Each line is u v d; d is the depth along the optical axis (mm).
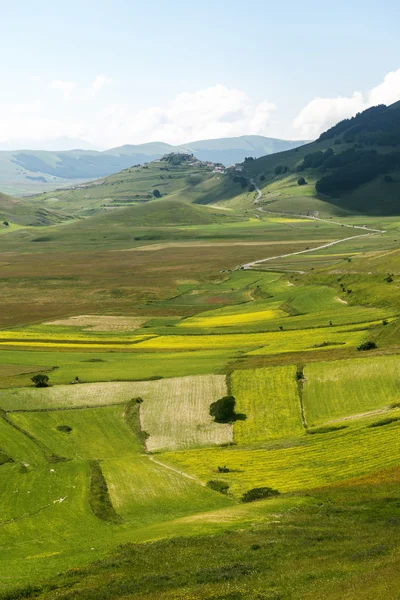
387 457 65188
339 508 49156
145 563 40125
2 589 38062
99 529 52188
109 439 81625
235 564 37250
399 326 119312
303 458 69000
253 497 58219
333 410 84750
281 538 42219
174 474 67125
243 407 88562
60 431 83000
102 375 104938
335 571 34031
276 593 31969
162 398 93312
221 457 73000
